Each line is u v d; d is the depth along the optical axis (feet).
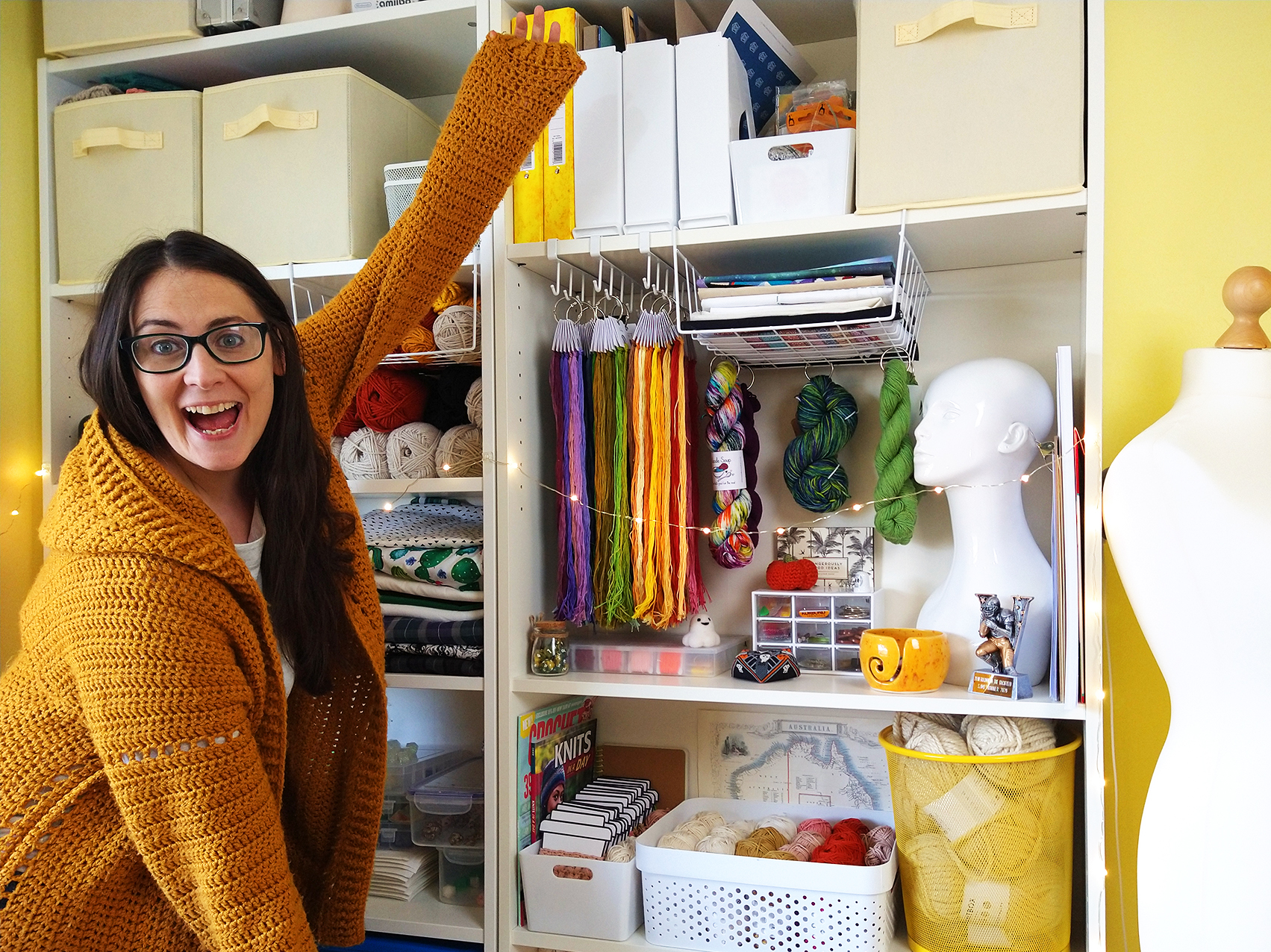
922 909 4.57
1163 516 3.72
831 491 5.20
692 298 5.84
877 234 4.70
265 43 5.56
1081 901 5.05
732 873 4.68
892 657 4.59
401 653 5.40
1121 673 4.54
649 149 4.94
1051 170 4.33
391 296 4.35
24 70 5.89
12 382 5.77
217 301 3.37
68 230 5.74
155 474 3.20
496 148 4.37
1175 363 4.51
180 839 2.99
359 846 4.12
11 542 5.74
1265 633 3.51
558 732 5.50
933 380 5.26
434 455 5.54
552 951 5.10
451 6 5.16
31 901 3.12
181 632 3.01
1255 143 4.47
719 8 5.41
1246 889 3.49
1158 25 4.57
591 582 5.29
